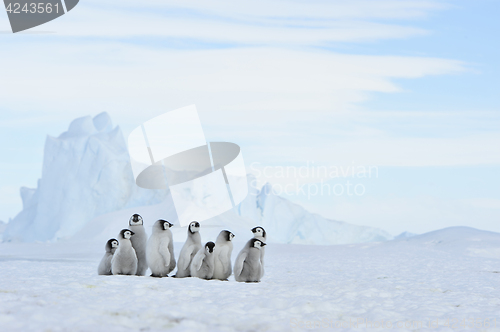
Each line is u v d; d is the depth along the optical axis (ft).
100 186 169.27
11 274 34.01
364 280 36.78
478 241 77.20
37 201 176.14
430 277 40.27
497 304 24.36
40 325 15.83
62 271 37.76
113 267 30.78
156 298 21.88
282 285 29.43
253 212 192.75
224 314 19.04
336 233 208.33
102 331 15.57
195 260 29.91
